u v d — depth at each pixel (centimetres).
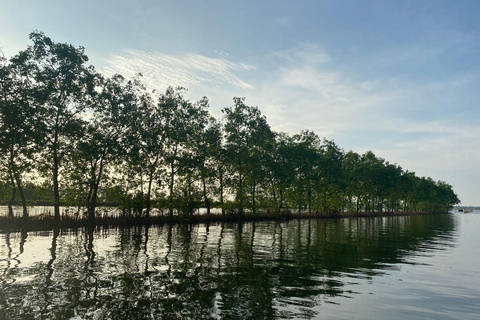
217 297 1055
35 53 3222
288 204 6919
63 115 3372
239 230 3456
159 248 2023
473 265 1672
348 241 2617
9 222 3053
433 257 1909
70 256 1714
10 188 3944
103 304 973
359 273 1444
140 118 3984
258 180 5747
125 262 1566
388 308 992
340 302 1037
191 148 4831
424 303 1045
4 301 992
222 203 5169
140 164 4009
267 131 5794
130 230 3206
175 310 933
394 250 2172
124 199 3959
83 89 3494
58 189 3619
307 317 904
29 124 3162
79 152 3491
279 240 2589
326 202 7375
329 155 7481
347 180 8231
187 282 1222
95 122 3694
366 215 8688
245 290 1138
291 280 1290
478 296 1126
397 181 10325
